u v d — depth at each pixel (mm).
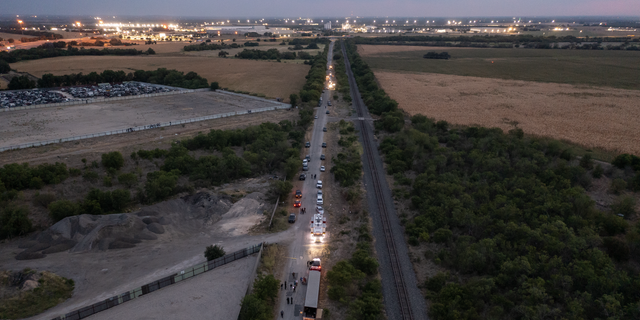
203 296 54500
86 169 98750
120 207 78500
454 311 49062
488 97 192750
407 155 108688
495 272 58406
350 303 52531
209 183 91938
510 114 159750
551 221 70562
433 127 136500
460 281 58344
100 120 144500
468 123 147625
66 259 61375
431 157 109000
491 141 114688
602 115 155250
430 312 51438
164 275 58594
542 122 147125
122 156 107625
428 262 63875
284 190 84625
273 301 53500
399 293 55906
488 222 70625
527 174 91625
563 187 85812
